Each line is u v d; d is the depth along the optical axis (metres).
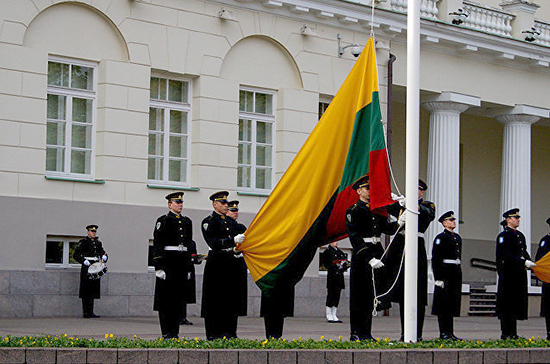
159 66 25.92
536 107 35.53
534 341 16.98
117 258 24.81
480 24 33.62
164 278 16.48
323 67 29.45
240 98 27.97
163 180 26.36
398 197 16.30
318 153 15.95
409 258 15.89
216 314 16.23
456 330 23.80
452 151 32.94
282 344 14.21
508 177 35.41
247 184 28.08
